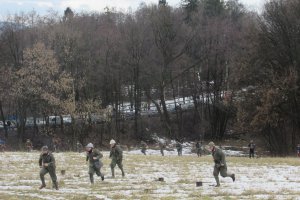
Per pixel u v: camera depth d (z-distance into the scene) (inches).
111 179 958.4
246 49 2514.8
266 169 1173.7
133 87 3270.2
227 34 3006.9
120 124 3171.8
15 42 2992.1
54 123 2957.7
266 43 2418.8
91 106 2696.9
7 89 2746.1
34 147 2694.4
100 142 2854.3
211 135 3191.4
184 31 3107.8
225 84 3019.2
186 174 1059.3
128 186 844.6
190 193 745.6
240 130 2487.7
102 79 3014.3
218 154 834.2
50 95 2566.4
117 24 3324.3
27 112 2992.1
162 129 3112.7
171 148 2716.5
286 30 2401.6
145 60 3073.3
